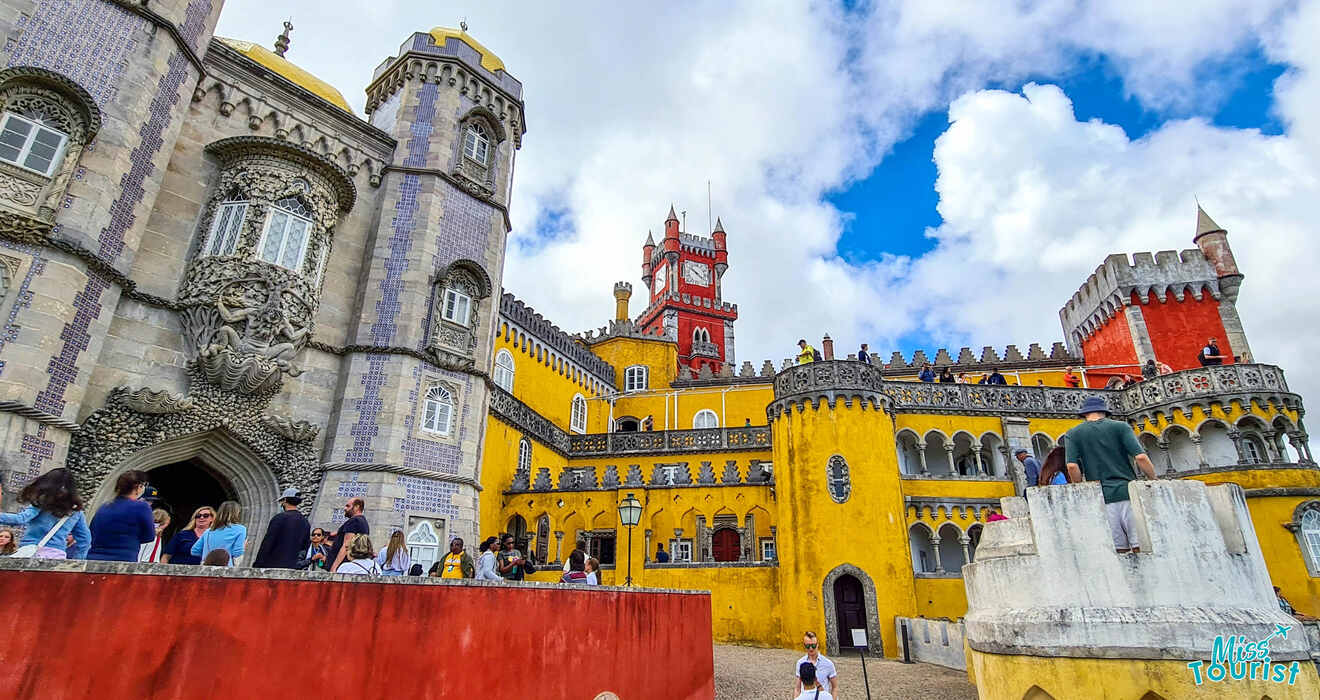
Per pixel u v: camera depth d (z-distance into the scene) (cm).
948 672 1895
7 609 489
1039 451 2984
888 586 2391
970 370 4006
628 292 5362
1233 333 3662
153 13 1571
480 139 2381
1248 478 2602
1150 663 571
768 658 2102
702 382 4334
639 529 2694
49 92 1380
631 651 1127
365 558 1006
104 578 540
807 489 2559
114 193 1441
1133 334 3716
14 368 1225
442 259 2098
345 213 1997
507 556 1463
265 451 1688
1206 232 3944
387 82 2411
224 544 834
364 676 696
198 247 1692
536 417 3181
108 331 1495
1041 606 646
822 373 2733
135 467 1517
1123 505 652
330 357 1894
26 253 1286
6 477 1186
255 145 1769
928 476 2845
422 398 1927
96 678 520
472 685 808
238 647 605
